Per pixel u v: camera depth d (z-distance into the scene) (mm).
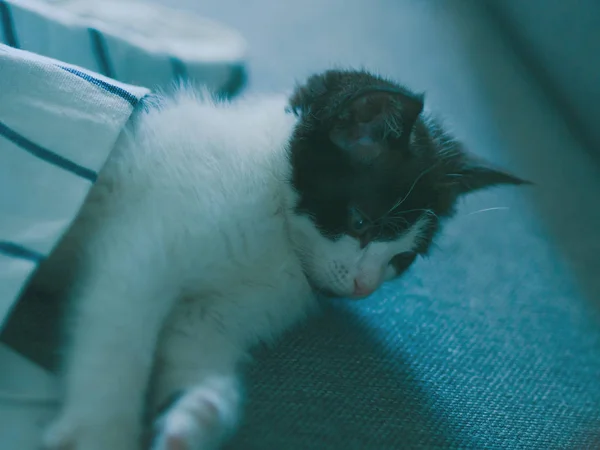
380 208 345
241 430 310
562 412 355
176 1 631
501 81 616
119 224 311
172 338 324
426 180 360
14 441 270
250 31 611
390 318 391
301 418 323
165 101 359
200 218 317
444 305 407
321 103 344
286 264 353
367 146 339
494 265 443
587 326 411
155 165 328
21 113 295
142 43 425
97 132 307
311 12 664
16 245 286
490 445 332
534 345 391
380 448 319
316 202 341
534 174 525
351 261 353
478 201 493
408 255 378
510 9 667
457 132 518
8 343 317
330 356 359
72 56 400
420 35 661
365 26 662
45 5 417
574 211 500
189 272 320
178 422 271
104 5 497
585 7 547
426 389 352
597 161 553
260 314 350
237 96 443
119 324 292
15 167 291
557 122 583
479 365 372
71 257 336
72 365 287
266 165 342
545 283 436
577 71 565
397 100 332
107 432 274
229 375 317
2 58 295
